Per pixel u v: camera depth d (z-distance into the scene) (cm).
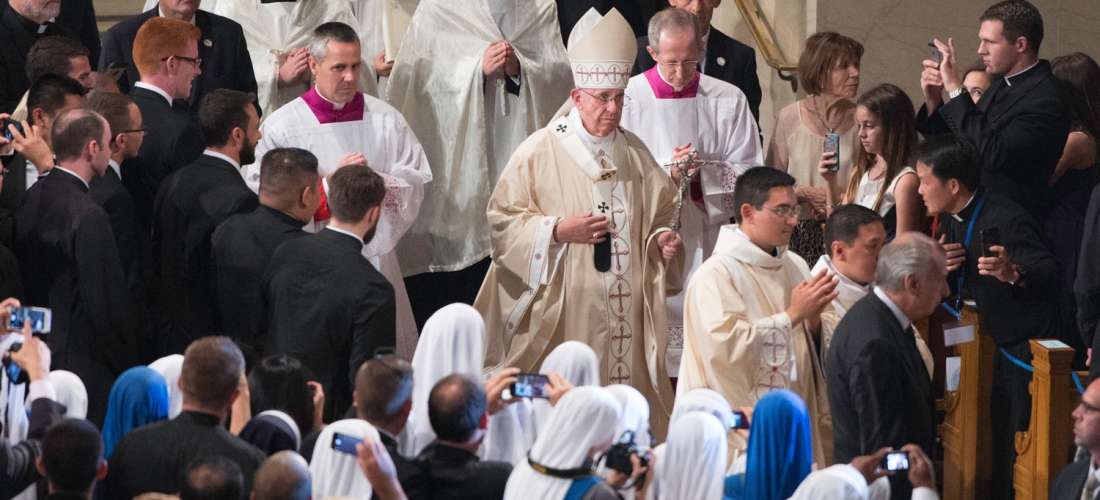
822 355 1744
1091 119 2398
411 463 1223
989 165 2216
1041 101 2209
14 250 1831
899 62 3006
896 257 1482
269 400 1406
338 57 2255
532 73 2589
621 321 2095
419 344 1510
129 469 1248
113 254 1752
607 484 1141
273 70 2564
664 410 2116
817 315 1742
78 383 1507
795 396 1287
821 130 2438
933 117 2428
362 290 1673
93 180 1867
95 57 2786
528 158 2109
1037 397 1855
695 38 2281
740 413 1409
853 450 1480
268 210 1795
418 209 2342
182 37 2111
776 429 1274
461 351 1488
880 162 2281
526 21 2608
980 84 2558
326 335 1675
